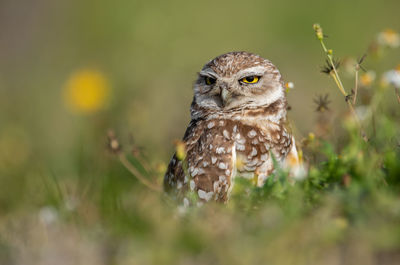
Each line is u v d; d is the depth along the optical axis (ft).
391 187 27.07
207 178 31.96
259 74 33.32
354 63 32.63
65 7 107.34
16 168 49.24
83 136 56.34
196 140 33.47
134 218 28.19
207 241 24.34
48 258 25.59
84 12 104.32
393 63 69.62
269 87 33.63
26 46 102.83
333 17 99.19
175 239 24.72
